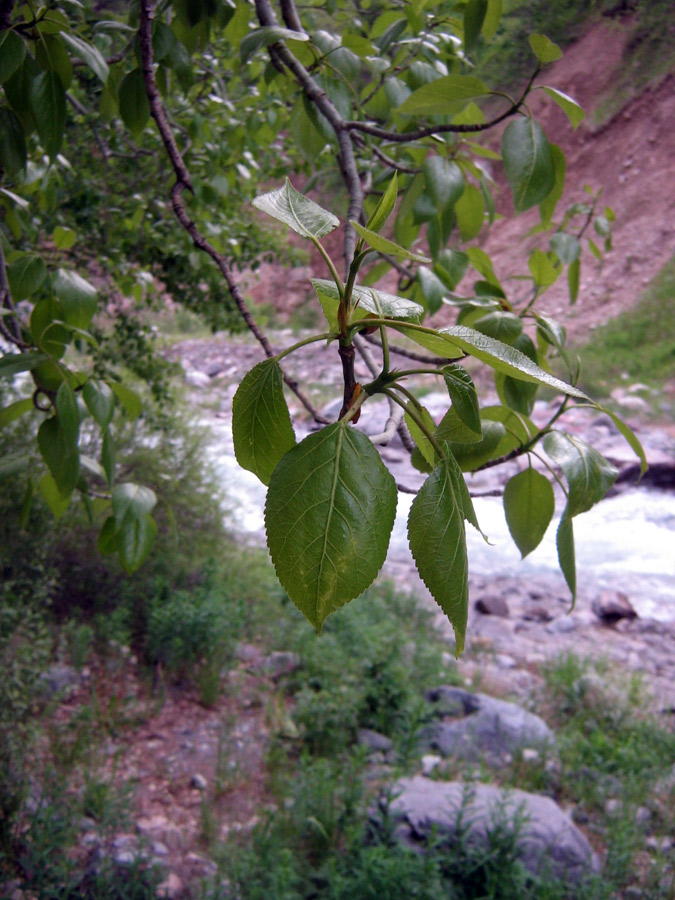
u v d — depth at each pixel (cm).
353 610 586
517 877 345
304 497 63
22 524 171
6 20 137
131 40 184
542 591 789
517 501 137
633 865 406
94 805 391
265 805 430
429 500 66
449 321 1470
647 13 2020
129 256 486
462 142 200
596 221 274
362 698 507
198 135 350
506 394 144
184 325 1942
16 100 143
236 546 730
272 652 577
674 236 1739
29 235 299
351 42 185
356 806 395
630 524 951
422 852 370
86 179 429
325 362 1672
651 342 1534
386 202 73
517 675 616
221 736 484
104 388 149
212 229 423
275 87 357
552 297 1811
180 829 404
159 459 655
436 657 575
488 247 1989
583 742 500
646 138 1912
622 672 630
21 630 432
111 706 477
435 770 458
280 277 2172
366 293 78
